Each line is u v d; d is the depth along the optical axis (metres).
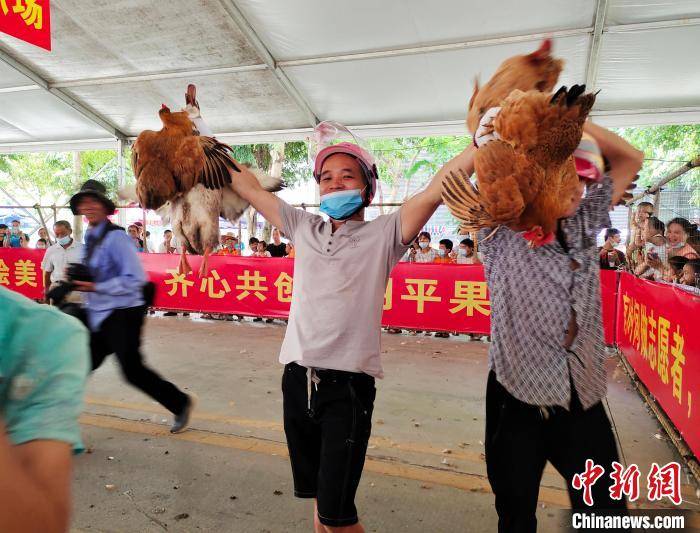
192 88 1.89
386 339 6.83
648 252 5.20
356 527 1.82
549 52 1.42
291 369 1.95
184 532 2.47
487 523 2.56
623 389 4.71
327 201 1.94
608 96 9.20
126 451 3.34
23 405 0.74
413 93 9.65
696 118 9.45
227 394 4.52
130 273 3.25
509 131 1.29
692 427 2.99
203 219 1.79
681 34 7.31
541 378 1.68
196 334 7.07
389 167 18.73
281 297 7.69
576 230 1.66
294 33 8.07
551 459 1.77
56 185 21.09
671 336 3.50
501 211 1.29
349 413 1.81
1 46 8.91
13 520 0.55
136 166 1.73
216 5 7.50
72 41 8.64
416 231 1.88
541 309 1.68
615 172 1.67
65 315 0.83
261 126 11.37
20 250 9.02
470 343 6.61
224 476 3.03
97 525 2.52
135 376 3.36
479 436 3.63
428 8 7.24
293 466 1.99
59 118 11.56
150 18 7.94
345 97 9.98
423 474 3.06
